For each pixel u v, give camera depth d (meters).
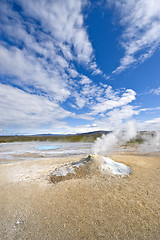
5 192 6.98
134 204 5.39
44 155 21.41
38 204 5.78
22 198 6.30
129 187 6.86
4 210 5.45
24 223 4.70
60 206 5.55
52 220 4.77
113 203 5.52
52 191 6.83
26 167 11.78
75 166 9.92
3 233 4.28
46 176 9.05
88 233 4.11
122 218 4.65
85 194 6.34
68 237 4.01
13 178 9.02
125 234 3.99
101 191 6.52
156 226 4.21
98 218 4.72
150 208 5.11
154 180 7.71
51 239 3.98
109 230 4.17
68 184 7.48
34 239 4.01
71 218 4.81
